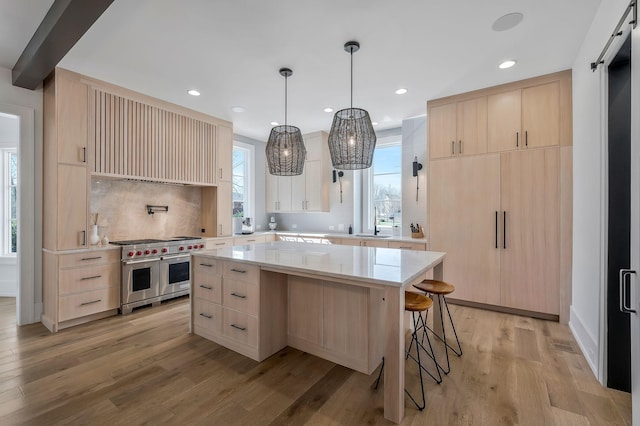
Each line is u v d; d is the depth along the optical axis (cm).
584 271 262
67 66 305
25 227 321
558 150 323
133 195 418
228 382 216
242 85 350
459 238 380
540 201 333
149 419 178
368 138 243
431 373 226
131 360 246
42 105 328
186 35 251
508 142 349
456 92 373
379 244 456
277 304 261
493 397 197
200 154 454
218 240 468
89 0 190
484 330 305
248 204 602
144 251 369
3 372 228
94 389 207
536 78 333
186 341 282
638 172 140
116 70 314
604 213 212
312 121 492
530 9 220
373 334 230
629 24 165
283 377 222
